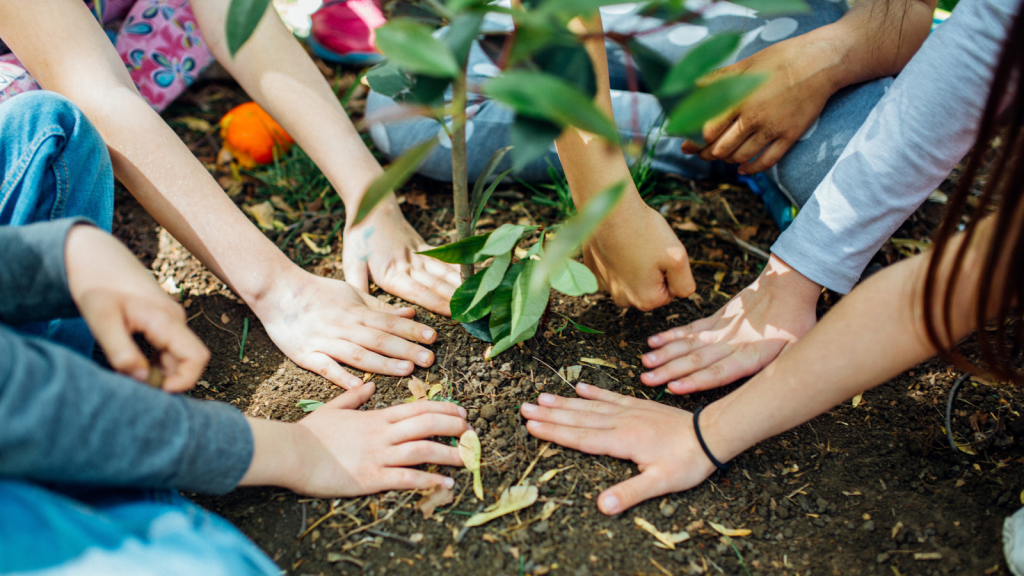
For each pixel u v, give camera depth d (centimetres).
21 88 128
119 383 72
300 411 115
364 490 99
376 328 121
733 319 122
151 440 73
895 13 124
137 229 153
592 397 112
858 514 102
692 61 58
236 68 135
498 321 105
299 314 122
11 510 65
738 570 94
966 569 94
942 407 118
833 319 90
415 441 103
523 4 69
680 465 100
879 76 131
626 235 110
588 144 103
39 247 74
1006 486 105
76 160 100
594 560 94
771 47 129
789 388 92
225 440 82
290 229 156
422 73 70
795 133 130
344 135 135
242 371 123
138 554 66
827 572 94
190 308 136
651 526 98
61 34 112
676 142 154
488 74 150
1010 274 75
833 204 114
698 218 157
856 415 118
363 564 93
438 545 95
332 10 194
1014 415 115
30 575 63
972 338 129
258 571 76
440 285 129
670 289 119
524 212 158
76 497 79
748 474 107
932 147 105
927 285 78
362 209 67
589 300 136
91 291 73
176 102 192
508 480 103
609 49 155
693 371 115
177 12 168
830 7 146
